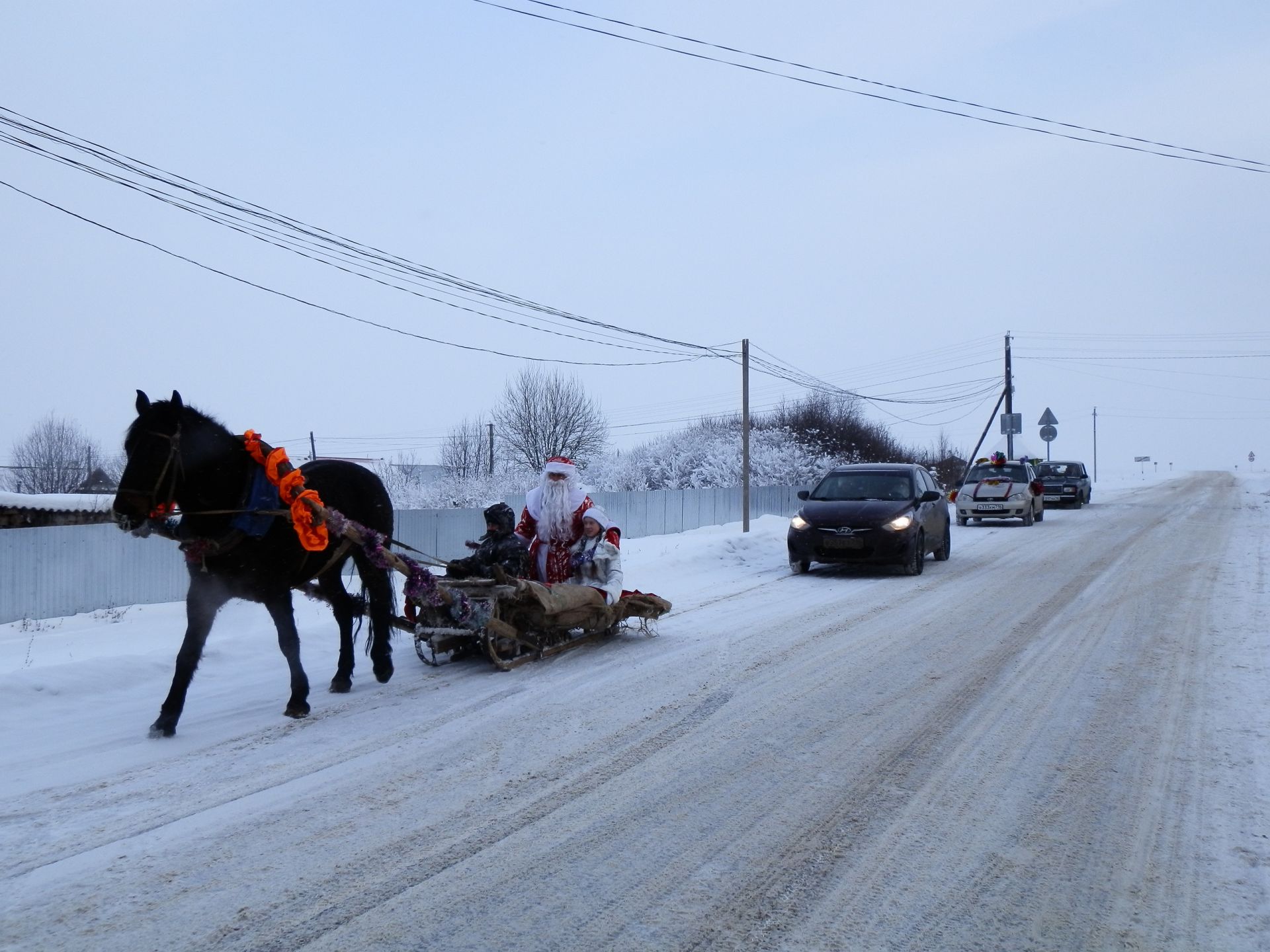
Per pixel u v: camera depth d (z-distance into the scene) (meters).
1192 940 3.54
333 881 4.04
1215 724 6.30
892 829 4.59
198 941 3.53
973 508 25.45
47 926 3.65
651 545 20.84
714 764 5.58
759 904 3.83
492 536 8.85
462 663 8.53
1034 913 3.75
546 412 43.03
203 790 5.16
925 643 9.10
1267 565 14.45
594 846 4.39
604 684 7.57
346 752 5.84
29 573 13.91
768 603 11.91
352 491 7.74
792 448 43.25
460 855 4.30
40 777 5.37
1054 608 11.02
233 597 6.74
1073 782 5.24
